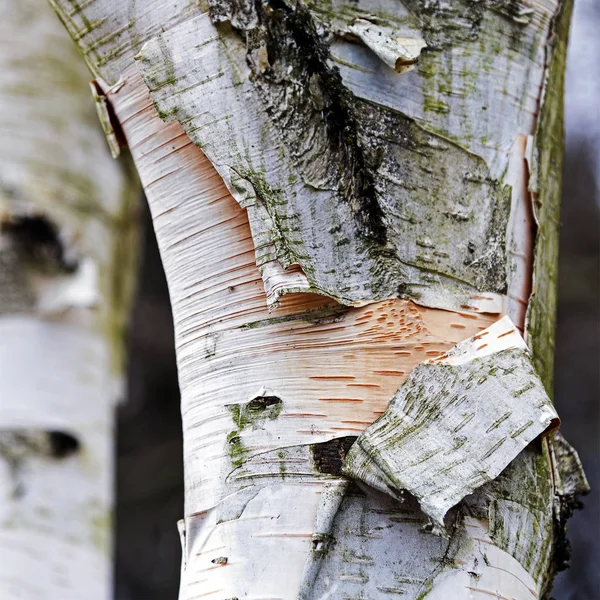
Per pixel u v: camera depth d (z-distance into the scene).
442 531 1.85
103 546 2.79
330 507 1.87
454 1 1.94
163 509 5.91
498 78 1.95
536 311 1.94
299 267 1.89
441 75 1.93
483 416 1.87
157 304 6.00
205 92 1.92
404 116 1.92
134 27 1.95
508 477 1.89
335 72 1.91
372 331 1.90
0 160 3.06
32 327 2.93
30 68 3.25
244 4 1.92
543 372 1.95
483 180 1.93
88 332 3.05
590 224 5.88
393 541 1.86
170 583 5.83
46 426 2.82
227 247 1.93
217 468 1.90
